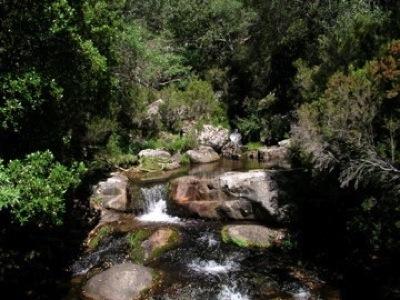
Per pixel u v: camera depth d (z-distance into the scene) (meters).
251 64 33.00
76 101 14.38
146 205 17.33
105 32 16.31
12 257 11.04
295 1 28.62
